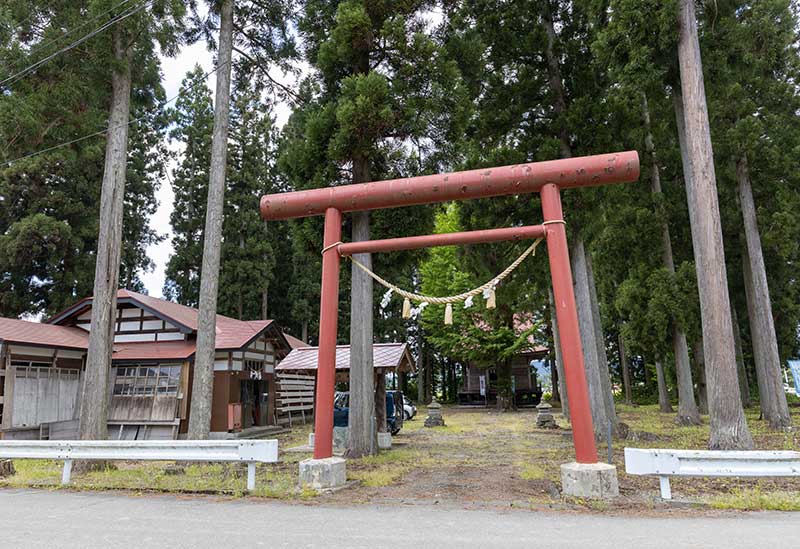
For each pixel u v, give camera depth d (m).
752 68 12.08
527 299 22.20
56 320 16.98
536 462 8.80
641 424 15.62
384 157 10.66
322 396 6.99
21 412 13.68
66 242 22.33
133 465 10.01
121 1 10.21
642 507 5.30
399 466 8.50
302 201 7.53
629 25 10.18
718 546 3.95
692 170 9.88
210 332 10.21
